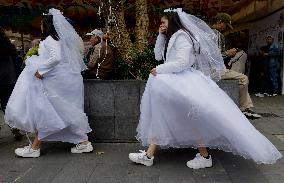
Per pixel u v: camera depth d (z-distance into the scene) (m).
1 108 5.91
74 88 4.94
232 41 14.74
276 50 12.08
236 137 4.09
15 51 5.89
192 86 4.27
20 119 4.80
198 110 4.16
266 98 11.35
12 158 4.93
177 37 4.38
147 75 5.98
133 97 5.57
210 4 11.65
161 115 4.34
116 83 5.55
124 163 4.67
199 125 4.26
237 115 4.23
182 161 4.75
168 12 4.50
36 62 4.80
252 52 14.27
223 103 4.25
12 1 12.21
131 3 9.44
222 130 4.15
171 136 4.36
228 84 5.49
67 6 12.44
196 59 4.55
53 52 4.71
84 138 5.09
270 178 4.15
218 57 4.70
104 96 5.59
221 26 6.74
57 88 4.82
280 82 12.16
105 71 6.09
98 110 5.62
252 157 4.03
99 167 4.52
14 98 4.86
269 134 6.36
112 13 6.73
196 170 4.42
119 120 5.62
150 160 4.54
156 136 4.37
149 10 10.88
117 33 6.70
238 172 4.36
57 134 4.97
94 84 5.57
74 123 4.93
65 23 4.94
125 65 6.13
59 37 4.85
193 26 4.47
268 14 12.59
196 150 5.21
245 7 13.49
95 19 13.38
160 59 4.77
